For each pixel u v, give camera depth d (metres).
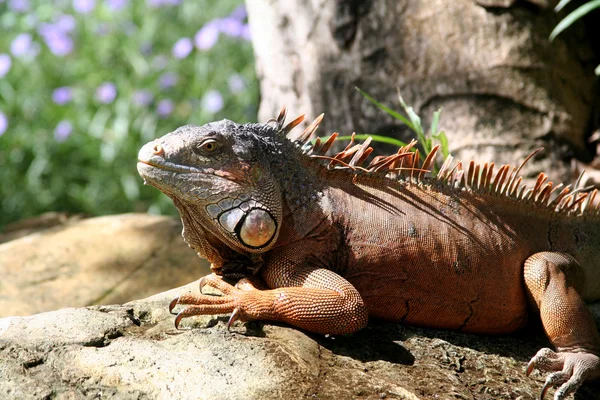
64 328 5.15
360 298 5.30
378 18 9.24
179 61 15.65
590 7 8.31
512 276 5.90
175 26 16.52
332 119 9.66
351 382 4.90
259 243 5.32
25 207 14.52
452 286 5.78
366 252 5.63
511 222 6.07
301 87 9.92
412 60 9.20
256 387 4.68
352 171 5.84
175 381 4.67
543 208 6.26
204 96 14.77
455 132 9.10
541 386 5.37
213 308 5.08
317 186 5.70
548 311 5.64
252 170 5.32
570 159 9.10
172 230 9.65
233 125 5.48
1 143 14.77
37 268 8.77
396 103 9.30
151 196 14.59
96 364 4.78
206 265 9.02
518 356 5.79
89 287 8.54
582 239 6.31
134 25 16.25
